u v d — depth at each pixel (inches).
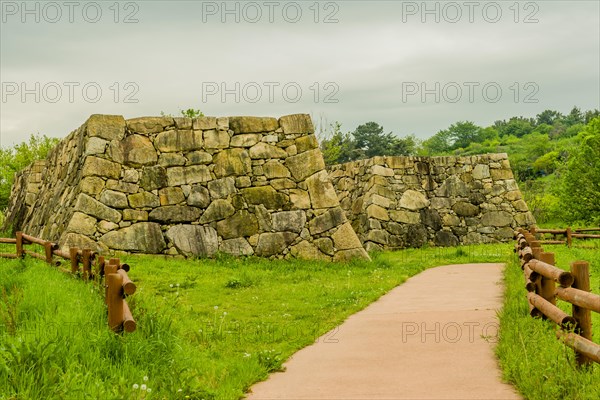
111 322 308.2
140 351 291.6
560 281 263.6
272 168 789.9
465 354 317.7
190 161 766.5
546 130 4781.0
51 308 350.6
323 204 791.7
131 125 757.9
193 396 253.4
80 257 474.9
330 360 321.7
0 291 411.2
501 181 1217.4
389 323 407.8
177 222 745.6
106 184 727.7
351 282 617.3
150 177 747.4
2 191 1601.9
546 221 1558.8
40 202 941.2
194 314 458.6
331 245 781.9
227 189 770.8
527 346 285.1
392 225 1132.5
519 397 245.3
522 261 469.7
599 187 1348.4
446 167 1204.5
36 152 1627.7
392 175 1162.6
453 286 576.7
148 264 661.9
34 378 248.5
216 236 754.2
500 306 450.0
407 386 267.4
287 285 596.4
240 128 792.9
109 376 267.4
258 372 295.3
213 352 335.3
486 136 4613.7
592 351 229.9
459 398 247.4
